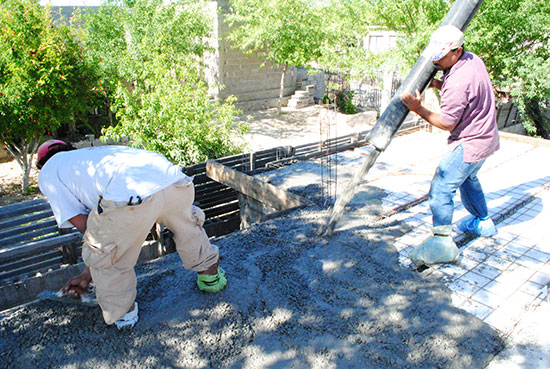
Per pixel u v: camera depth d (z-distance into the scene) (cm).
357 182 358
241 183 575
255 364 245
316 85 2481
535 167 562
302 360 247
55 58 1124
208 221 732
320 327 272
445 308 289
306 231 397
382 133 328
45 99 1164
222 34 1991
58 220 242
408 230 400
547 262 345
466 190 364
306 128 1869
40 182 243
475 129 298
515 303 294
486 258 351
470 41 995
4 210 503
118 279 244
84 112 1413
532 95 1052
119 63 1379
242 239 386
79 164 237
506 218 422
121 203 217
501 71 1084
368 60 1284
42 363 240
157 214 233
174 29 1528
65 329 266
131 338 260
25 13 1114
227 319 278
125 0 1523
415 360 247
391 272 330
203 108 1054
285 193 494
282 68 2298
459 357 249
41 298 295
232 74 2097
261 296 300
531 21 989
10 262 517
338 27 1409
